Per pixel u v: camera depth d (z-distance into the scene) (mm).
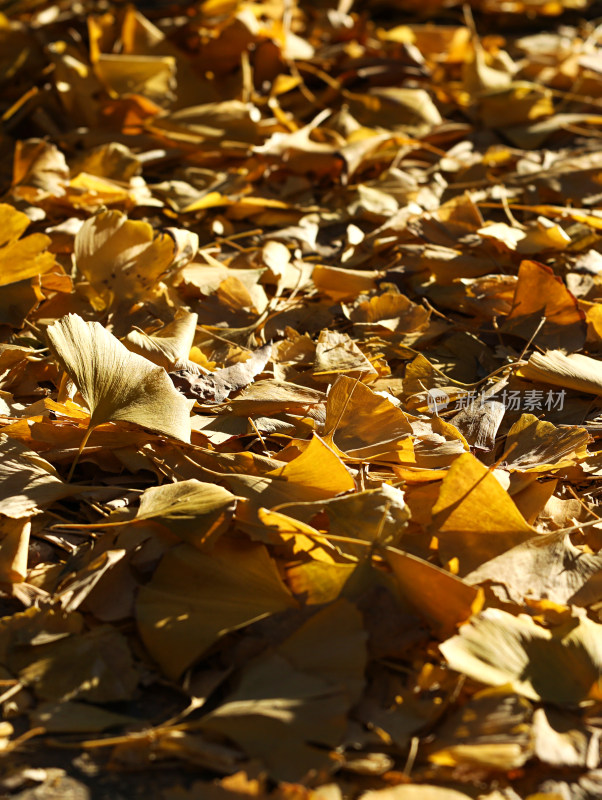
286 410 1155
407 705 990
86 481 1111
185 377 1157
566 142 1633
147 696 1007
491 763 961
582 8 2248
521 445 1145
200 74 1638
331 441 1114
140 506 1070
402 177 1468
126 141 1505
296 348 1232
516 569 1051
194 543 1045
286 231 1394
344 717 974
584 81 1749
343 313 1291
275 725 971
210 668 1016
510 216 1395
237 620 1020
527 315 1264
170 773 972
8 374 1179
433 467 1117
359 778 966
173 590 1035
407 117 1594
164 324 1245
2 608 1045
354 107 1614
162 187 1440
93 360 1111
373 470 1124
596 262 1330
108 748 982
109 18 1599
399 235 1374
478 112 1644
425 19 2152
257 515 1059
